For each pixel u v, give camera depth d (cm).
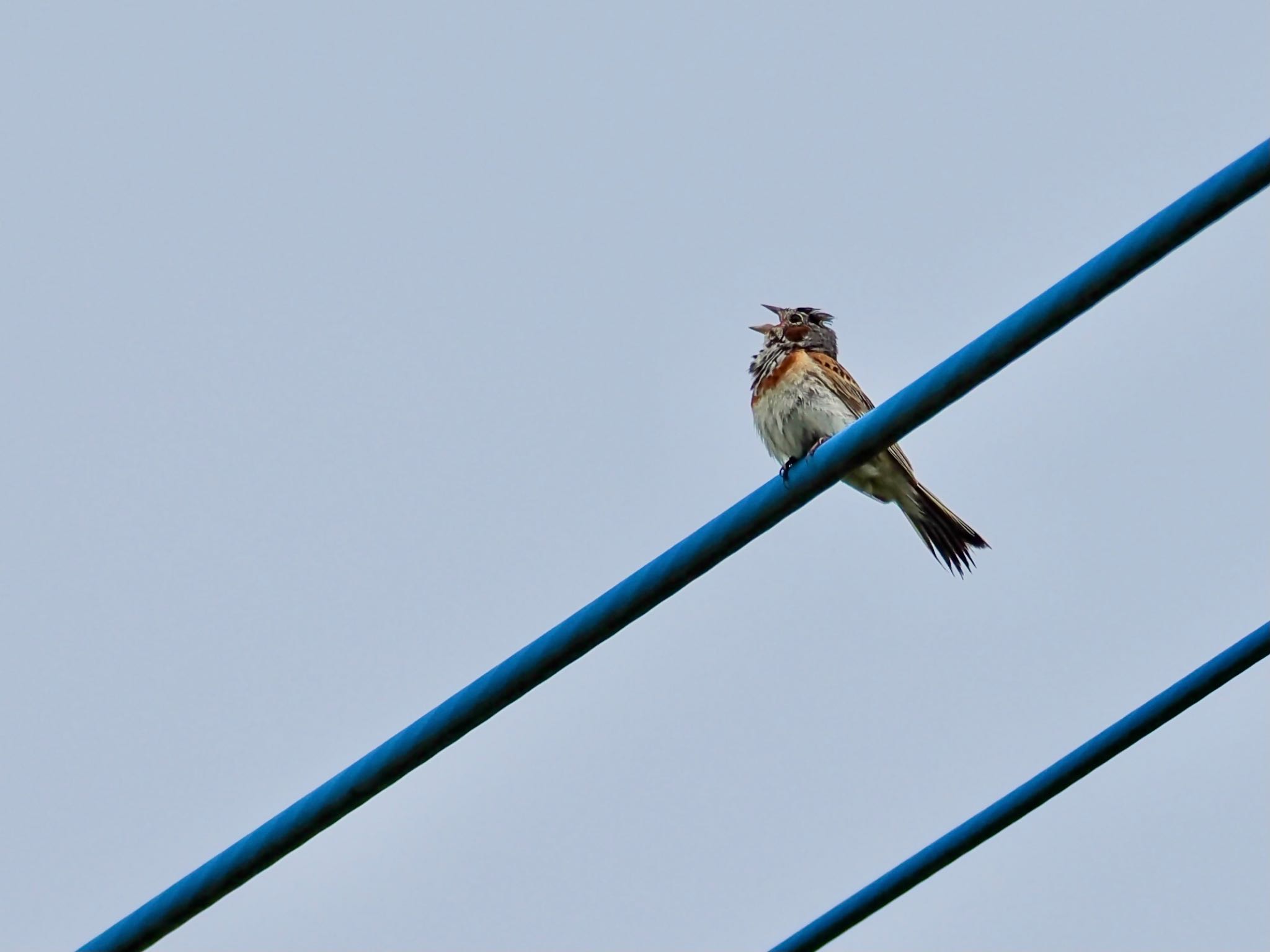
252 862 1028
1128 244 887
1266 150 837
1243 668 1111
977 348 945
